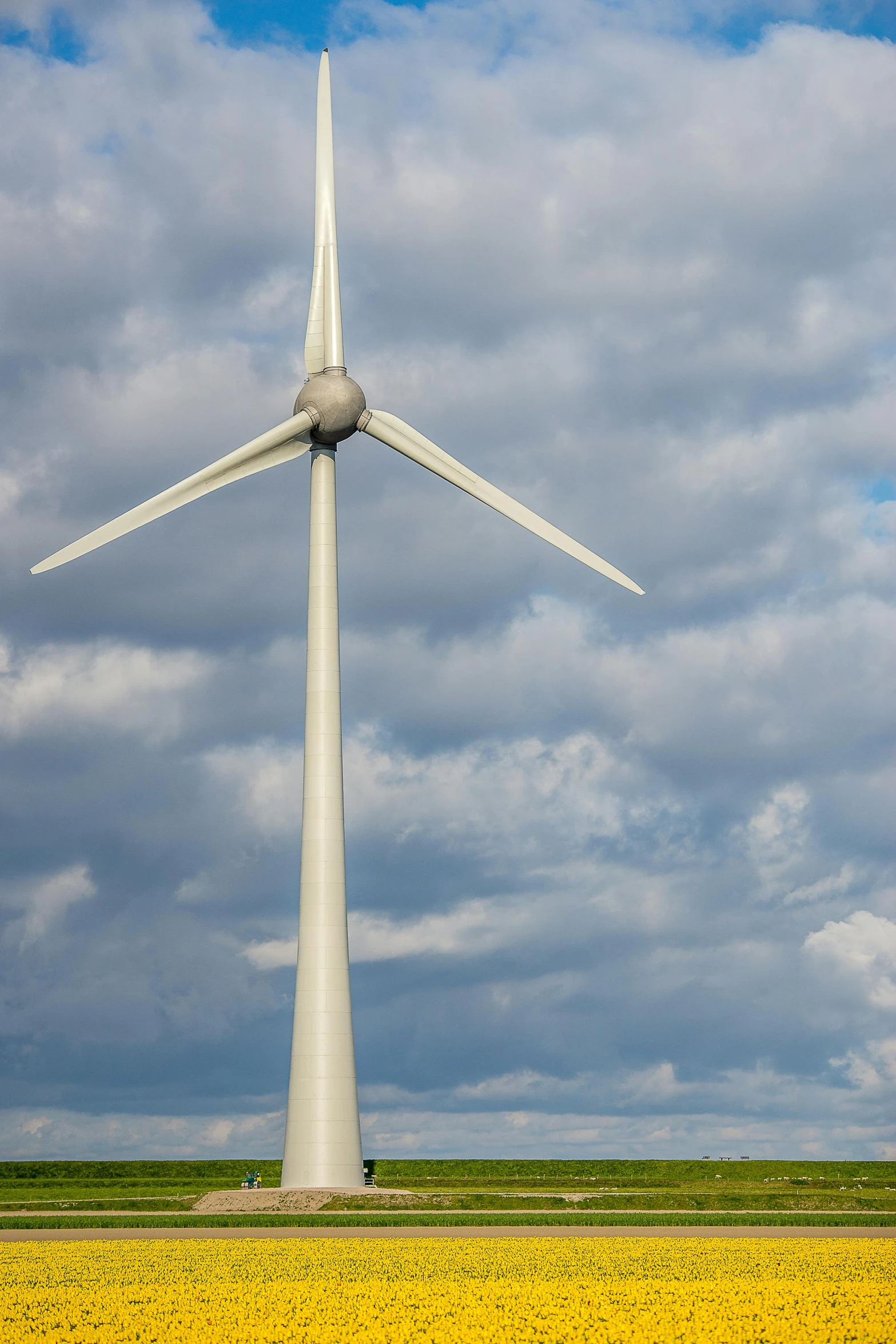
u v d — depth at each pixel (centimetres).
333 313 7431
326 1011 6800
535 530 6906
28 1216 6159
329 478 7369
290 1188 6588
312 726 7131
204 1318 3266
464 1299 3497
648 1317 3253
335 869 6969
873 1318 3247
